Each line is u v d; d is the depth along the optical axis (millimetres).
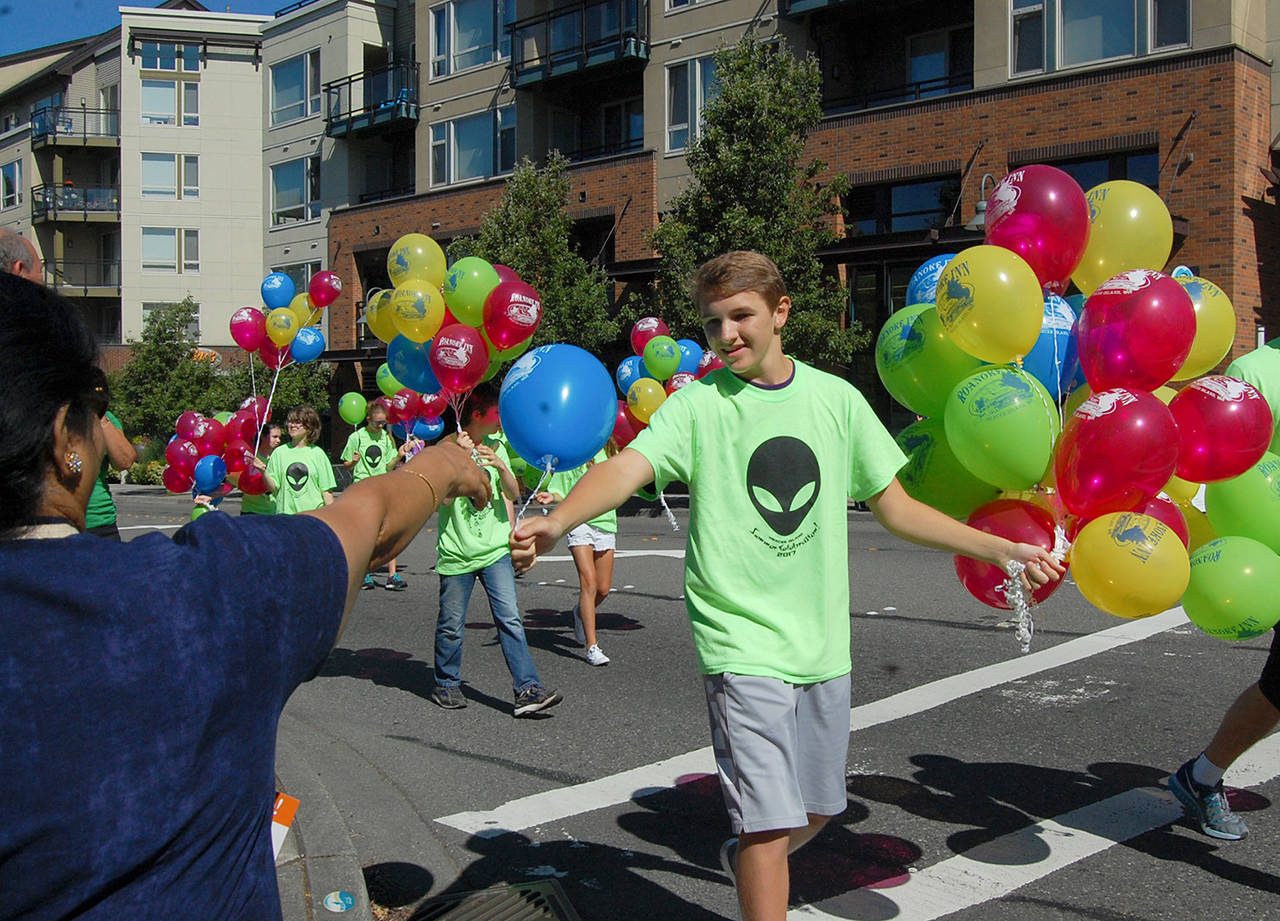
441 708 6359
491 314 6000
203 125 39625
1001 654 7160
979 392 3367
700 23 24156
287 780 4711
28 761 1197
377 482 1680
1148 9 18234
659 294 20234
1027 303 3350
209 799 1299
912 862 4004
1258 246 17641
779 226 19016
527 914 3582
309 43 34906
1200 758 4223
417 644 8359
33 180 42688
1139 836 4199
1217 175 17281
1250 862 3951
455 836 4375
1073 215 3656
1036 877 3861
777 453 3012
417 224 30531
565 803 4738
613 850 4207
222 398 31891
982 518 3441
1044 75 19078
